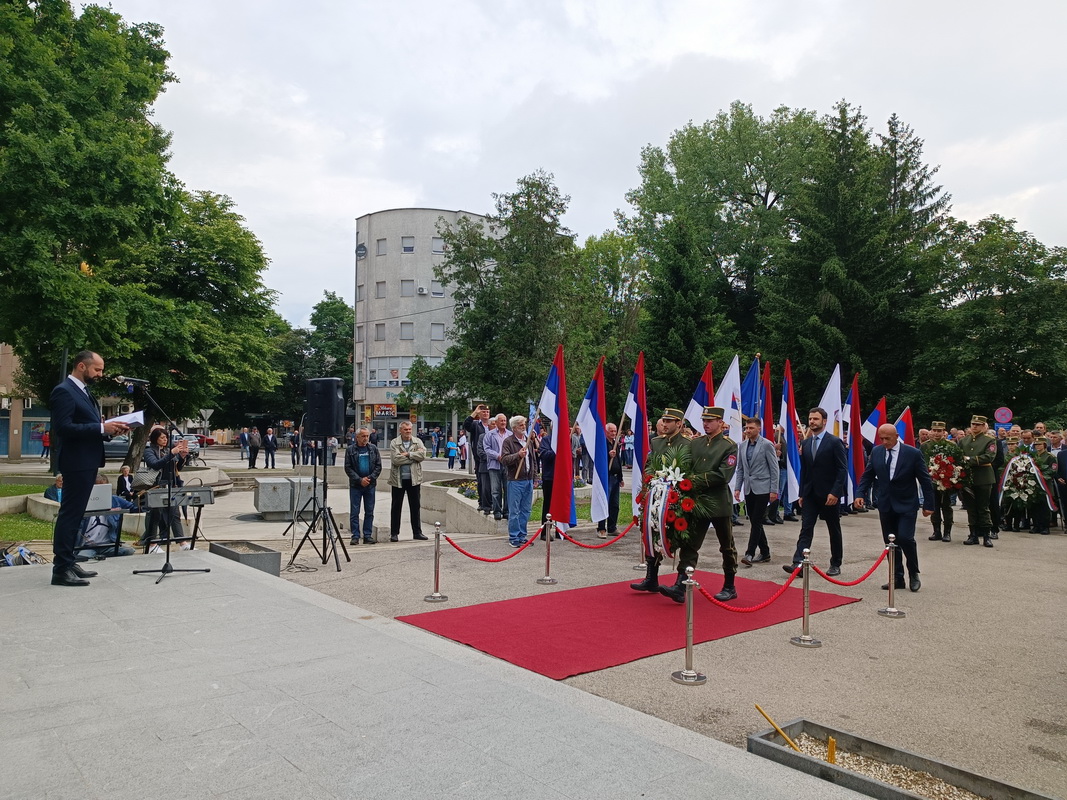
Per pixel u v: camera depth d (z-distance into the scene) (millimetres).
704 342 31969
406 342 57688
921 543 13078
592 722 4039
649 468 8039
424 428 57469
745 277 42781
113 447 37781
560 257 26875
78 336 15688
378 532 12578
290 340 68875
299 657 5082
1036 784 3744
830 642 6344
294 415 70438
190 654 5094
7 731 3734
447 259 28844
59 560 7211
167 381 26672
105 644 5285
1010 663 5816
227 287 30391
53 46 16188
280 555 9625
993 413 29250
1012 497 14477
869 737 4281
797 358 32062
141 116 22000
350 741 3680
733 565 7863
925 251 33125
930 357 29547
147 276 27859
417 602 7473
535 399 25891
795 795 3229
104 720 3898
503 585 8477
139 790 3121
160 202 16047
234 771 3314
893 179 37844
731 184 41719
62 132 14445
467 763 3455
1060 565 10625
